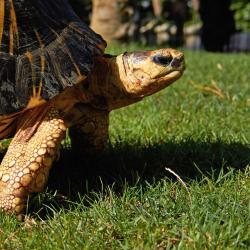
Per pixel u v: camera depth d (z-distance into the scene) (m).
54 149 3.62
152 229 3.33
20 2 3.82
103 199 3.86
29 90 3.57
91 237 3.29
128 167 4.50
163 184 4.07
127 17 16.12
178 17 19.59
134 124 5.91
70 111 3.88
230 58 13.16
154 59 3.93
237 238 3.14
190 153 4.85
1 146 5.06
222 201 3.65
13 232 3.47
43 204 3.75
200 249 3.08
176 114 6.45
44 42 3.77
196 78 9.21
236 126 5.85
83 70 3.72
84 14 20.95
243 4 26.92
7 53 3.65
